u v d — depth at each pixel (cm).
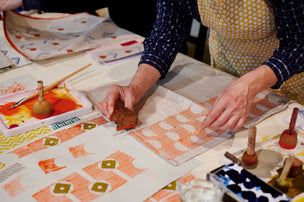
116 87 104
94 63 138
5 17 154
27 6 148
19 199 72
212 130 96
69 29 168
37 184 76
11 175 79
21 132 94
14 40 151
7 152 87
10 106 105
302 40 91
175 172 80
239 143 91
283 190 72
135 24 180
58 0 145
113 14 173
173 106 107
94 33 165
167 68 120
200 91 118
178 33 122
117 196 73
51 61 140
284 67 92
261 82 91
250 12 102
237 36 113
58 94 113
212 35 139
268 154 85
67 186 76
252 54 128
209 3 103
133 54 146
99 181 77
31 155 85
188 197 63
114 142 91
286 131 88
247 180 71
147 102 109
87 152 87
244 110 88
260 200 67
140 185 76
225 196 70
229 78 127
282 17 91
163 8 118
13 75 128
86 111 104
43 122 97
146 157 85
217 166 82
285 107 107
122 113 95
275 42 116
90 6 153
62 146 89
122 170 81
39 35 159
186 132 95
